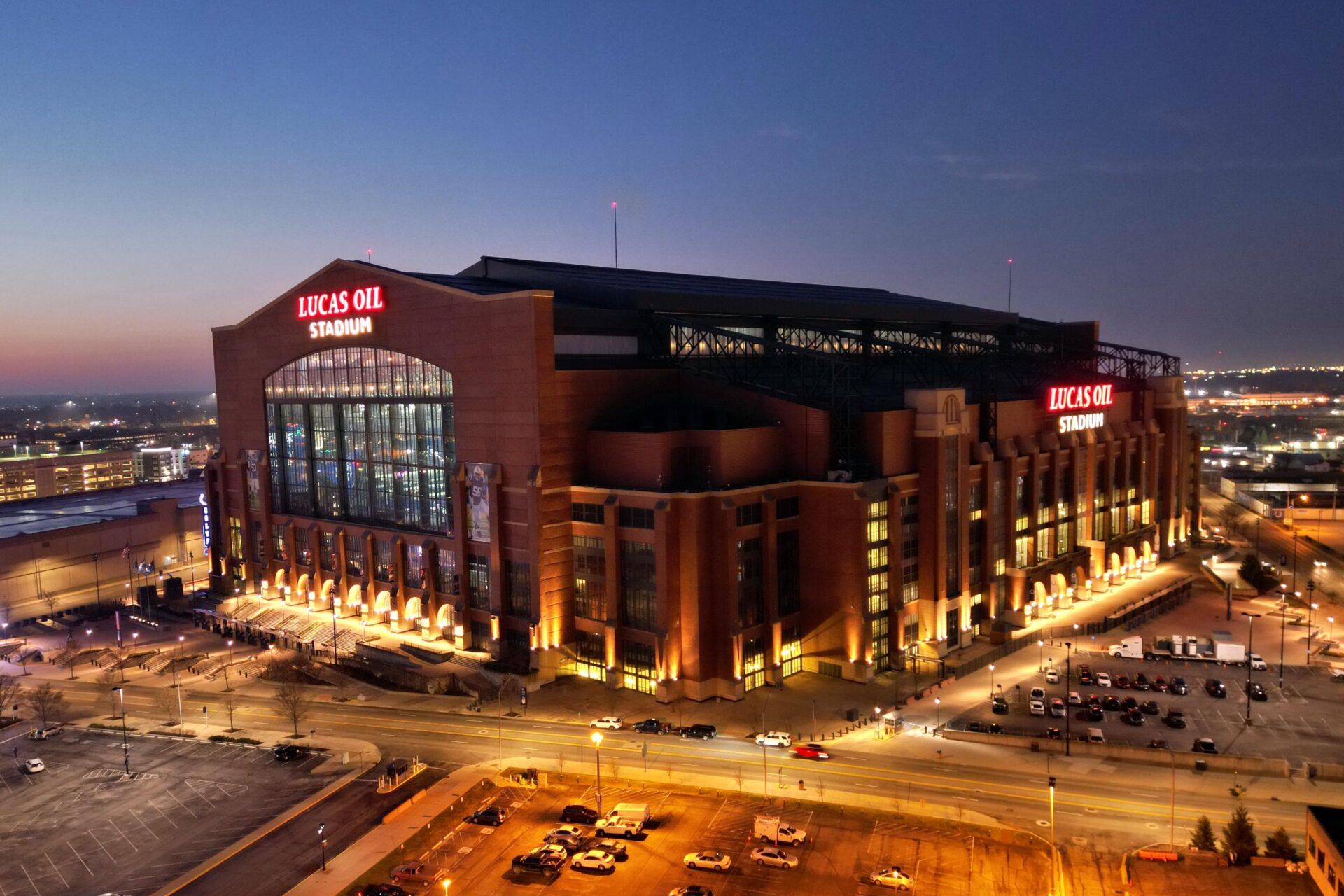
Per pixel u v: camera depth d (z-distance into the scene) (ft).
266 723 365.61
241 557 570.46
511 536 409.69
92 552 613.52
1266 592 539.70
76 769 323.78
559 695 384.06
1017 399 501.97
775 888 232.73
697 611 368.89
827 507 396.78
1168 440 631.97
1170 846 245.04
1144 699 368.48
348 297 481.46
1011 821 264.31
